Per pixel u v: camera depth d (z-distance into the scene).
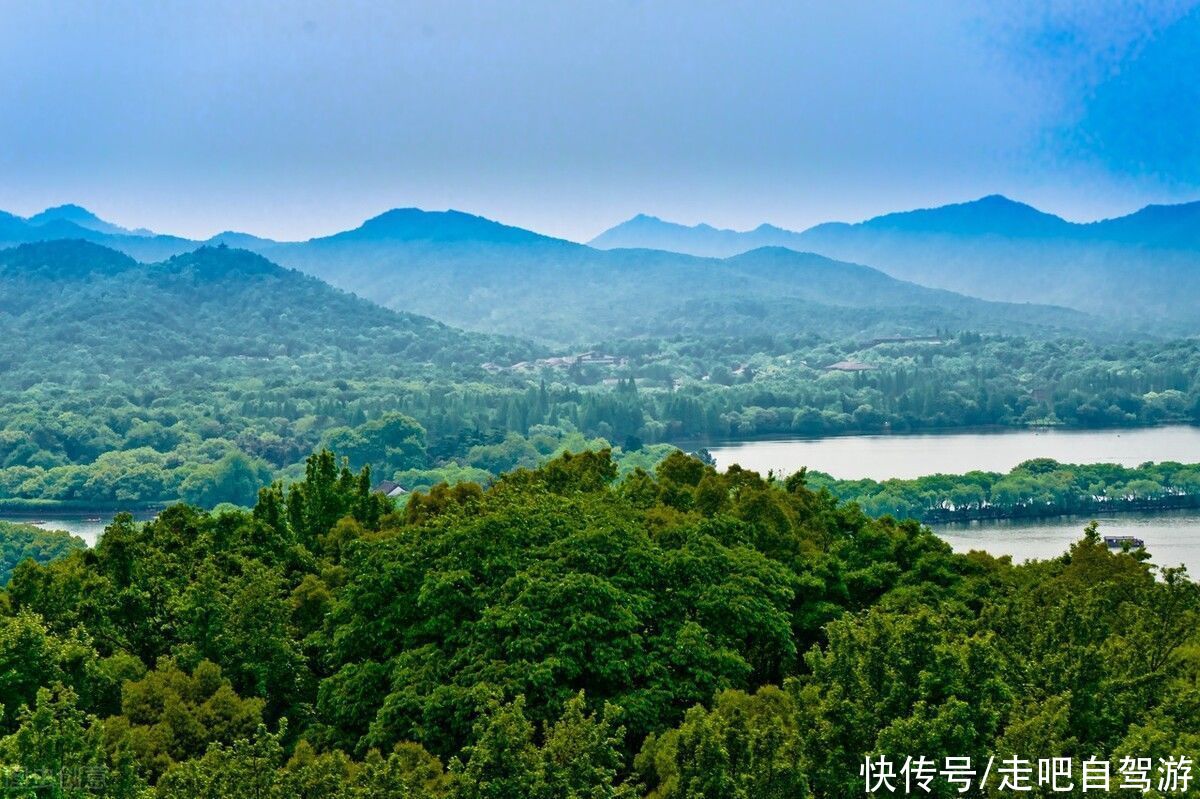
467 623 68.75
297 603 84.44
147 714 65.38
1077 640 63.56
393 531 97.31
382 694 68.75
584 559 71.81
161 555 90.56
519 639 65.38
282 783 48.34
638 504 100.44
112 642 78.88
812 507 110.75
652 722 64.50
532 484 104.56
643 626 71.81
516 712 51.41
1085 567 94.75
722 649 69.81
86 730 60.25
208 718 64.69
